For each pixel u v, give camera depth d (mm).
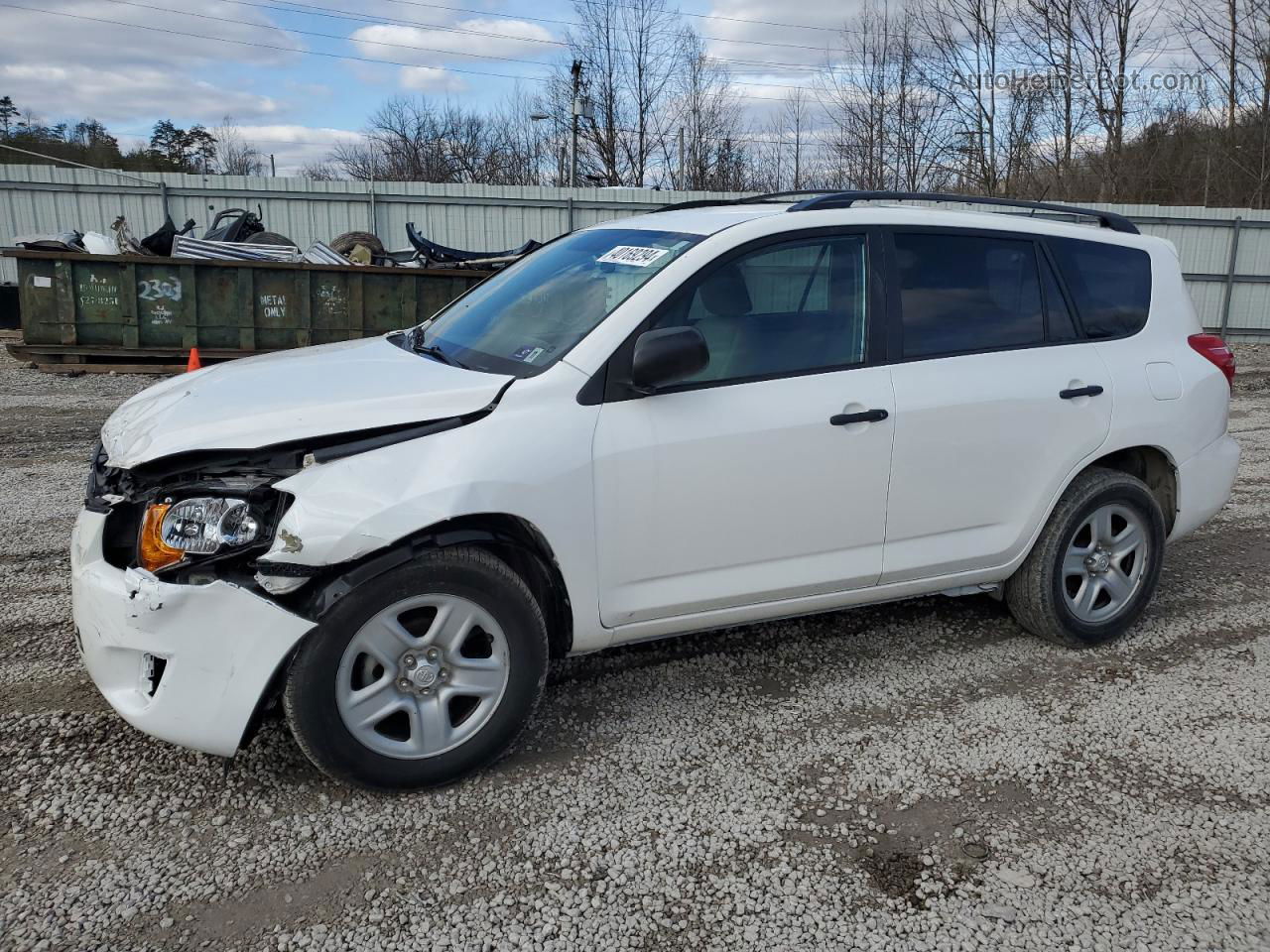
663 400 3254
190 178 19578
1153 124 29688
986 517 3896
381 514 2781
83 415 9422
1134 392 4148
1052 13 29125
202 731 2797
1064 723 3604
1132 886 2684
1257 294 21828
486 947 2410
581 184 38062
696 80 37188
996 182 30875
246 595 2723
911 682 3912
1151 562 4320
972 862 2779
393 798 3027
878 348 3637
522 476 2979
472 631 3111
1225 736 3527
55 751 3225
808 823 2951
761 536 3447
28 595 4594
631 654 4109
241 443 2811
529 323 3537
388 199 20156
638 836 2871
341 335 12578
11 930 2412
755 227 3502
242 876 2652
